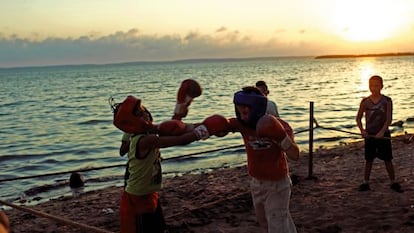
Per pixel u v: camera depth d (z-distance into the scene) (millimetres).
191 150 19500
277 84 75750
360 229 6848
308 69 164125
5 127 31547
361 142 19344
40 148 22359
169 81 107125
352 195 8602
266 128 4277
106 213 9148
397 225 6879
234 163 16219
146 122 4582
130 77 143125
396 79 77750
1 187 13969
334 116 30797
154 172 4723
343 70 142125
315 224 7191
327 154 15500
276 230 4742
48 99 59062
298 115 32188
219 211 8102
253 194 4934
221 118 4344
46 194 12836
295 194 8930
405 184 9117
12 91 82312
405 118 27656
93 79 134625
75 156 20047
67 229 8250
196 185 11172
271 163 4688
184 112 4461
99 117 36031
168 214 8484
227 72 156750
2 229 2531
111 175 15016
